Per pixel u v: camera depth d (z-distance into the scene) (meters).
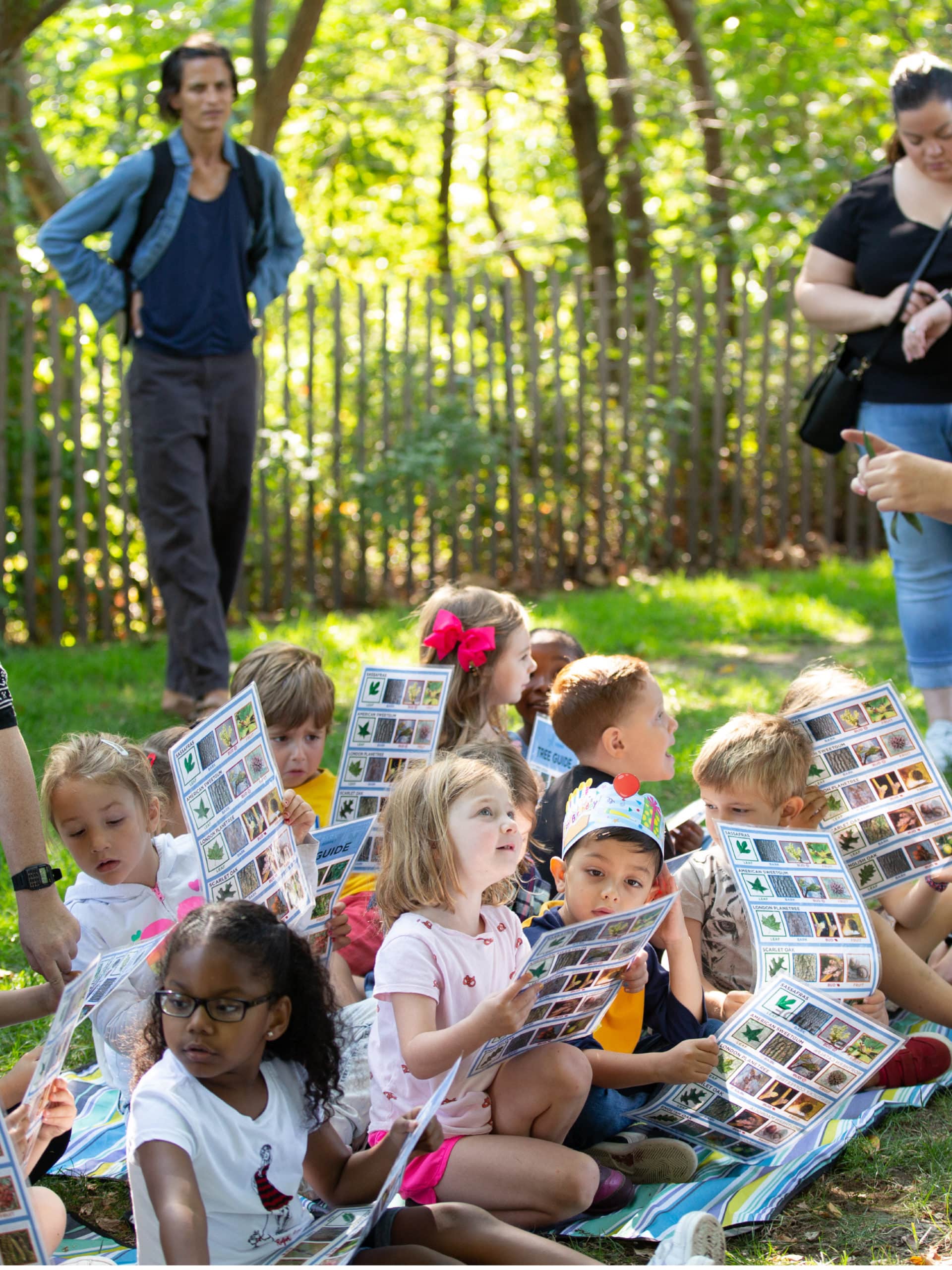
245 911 2.34
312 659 3.69
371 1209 2.41
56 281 8.41
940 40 11.73
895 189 5.29
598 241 11.35
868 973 2.86
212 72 6.08
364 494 9.25
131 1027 2.73
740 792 3.22
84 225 6.11
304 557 9.50
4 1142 2.02
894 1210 2.68
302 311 10.05
